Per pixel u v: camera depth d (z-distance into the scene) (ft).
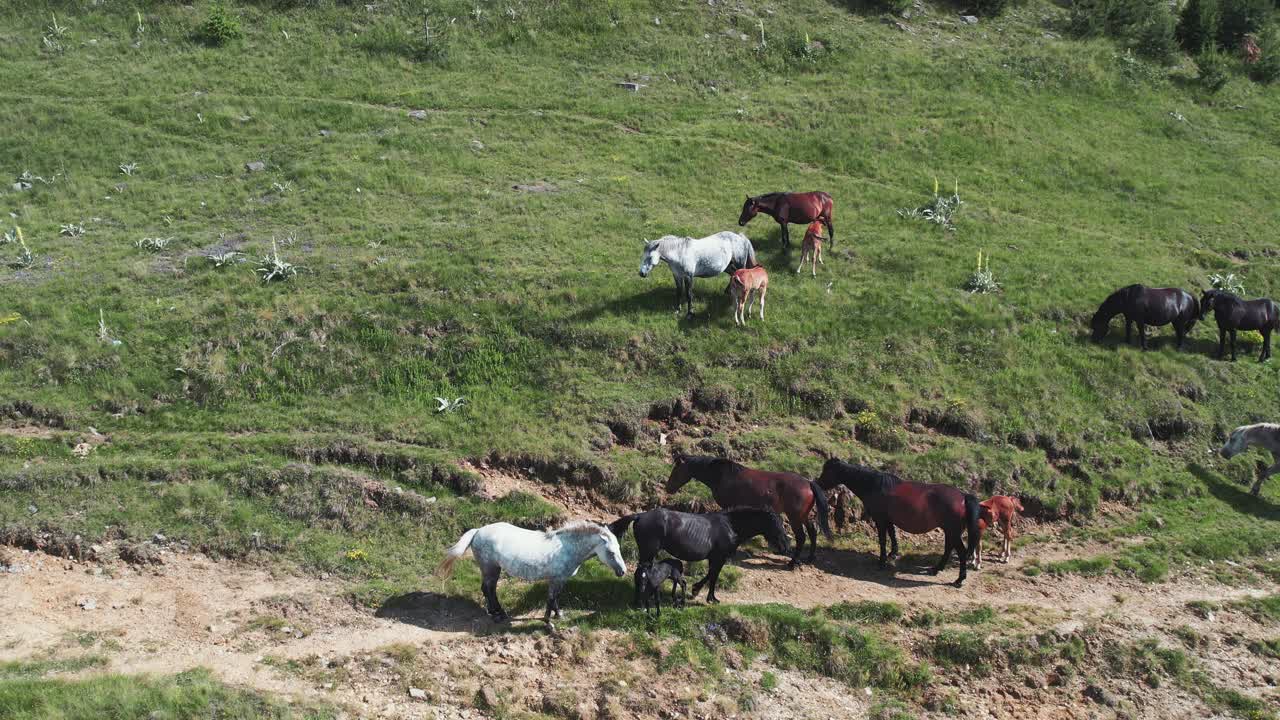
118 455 55.88
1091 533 57.52
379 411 60.85
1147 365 70.13
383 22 117.19
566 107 105.19
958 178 97.45
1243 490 62.64
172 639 43.42
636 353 65.92
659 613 46.34
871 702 43.96
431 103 104.68
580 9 120.57
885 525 52.01
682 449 59.47
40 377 61.72
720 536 46.65
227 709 38.55
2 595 45.39
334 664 42.16
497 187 89.45
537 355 65.67
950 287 76.79
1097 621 48.88
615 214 84.74
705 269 68.23
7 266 74.43
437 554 51.06
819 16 125.90
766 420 63.10
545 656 43.88
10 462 54.34
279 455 56.44
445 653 43.50
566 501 56.08
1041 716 43.93
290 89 105.81
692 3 124.36
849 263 79.66
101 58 109.60
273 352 64.59
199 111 100.63
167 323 66.80
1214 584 53.72
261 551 50.39
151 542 50.16
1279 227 94.94
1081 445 62.64
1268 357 73.72
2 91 102.22
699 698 42.73
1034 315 74.18
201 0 119.85
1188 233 92.58
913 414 64.28
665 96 108.58
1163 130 112.47
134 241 79.00
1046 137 106.73
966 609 48.91
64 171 90.68
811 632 46.19
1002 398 65.51
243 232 80.84
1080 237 88.48
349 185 88.58
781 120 105.19
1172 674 46.68
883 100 110.52
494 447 57.88
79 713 37.40
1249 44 129.90
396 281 72.23
